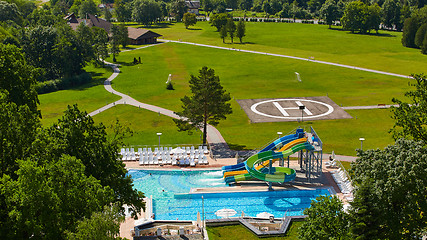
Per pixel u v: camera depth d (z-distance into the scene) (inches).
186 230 1959.9
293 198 2379.4
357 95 4628.4
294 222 2042.3
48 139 1774.1
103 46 6525.6
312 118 3873.0
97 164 1861.5
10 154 1731.1
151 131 3575.3
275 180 2368.4
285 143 2534.5
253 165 2394.2
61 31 5866.1
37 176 1453.0
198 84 3186.5
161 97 4672.7
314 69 5935.0
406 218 1533.0
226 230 1991.9
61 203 1497.3
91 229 1387.8
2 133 1708.9
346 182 2496.3
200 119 3221.0
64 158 1579.7
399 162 1572.3
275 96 4618.6
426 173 1512.1
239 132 3548.2
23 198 1414.9
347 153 3011.8
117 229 1496.1
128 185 1936.5
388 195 1525.6
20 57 2549.2
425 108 1962.4
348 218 1533.0
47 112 4168.3
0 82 2300.7
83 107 4311.0
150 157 2847.0
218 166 2785.4
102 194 1565.0
